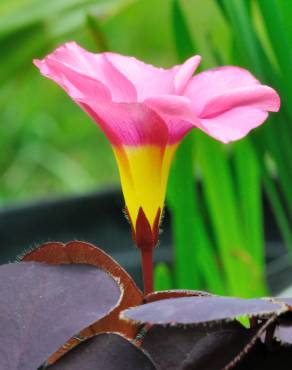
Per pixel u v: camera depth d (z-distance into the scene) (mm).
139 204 241
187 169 417
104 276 226
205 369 216
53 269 228
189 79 242
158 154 239
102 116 235
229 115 229
